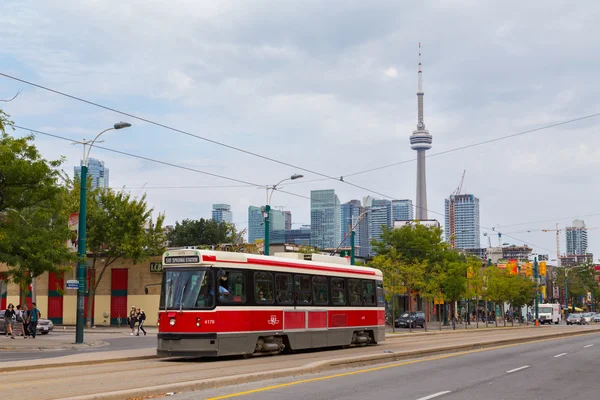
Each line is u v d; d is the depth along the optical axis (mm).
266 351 25594
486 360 25219
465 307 102562
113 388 15891
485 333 54406
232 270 24484
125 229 58938
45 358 24938
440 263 73188
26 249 32281
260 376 17812
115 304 63938
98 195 60406
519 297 86250
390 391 15656
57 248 33688
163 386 15062
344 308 30250
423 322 71250
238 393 15016
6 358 25828
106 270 64375
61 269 35969
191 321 23453
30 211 35000
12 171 30641
